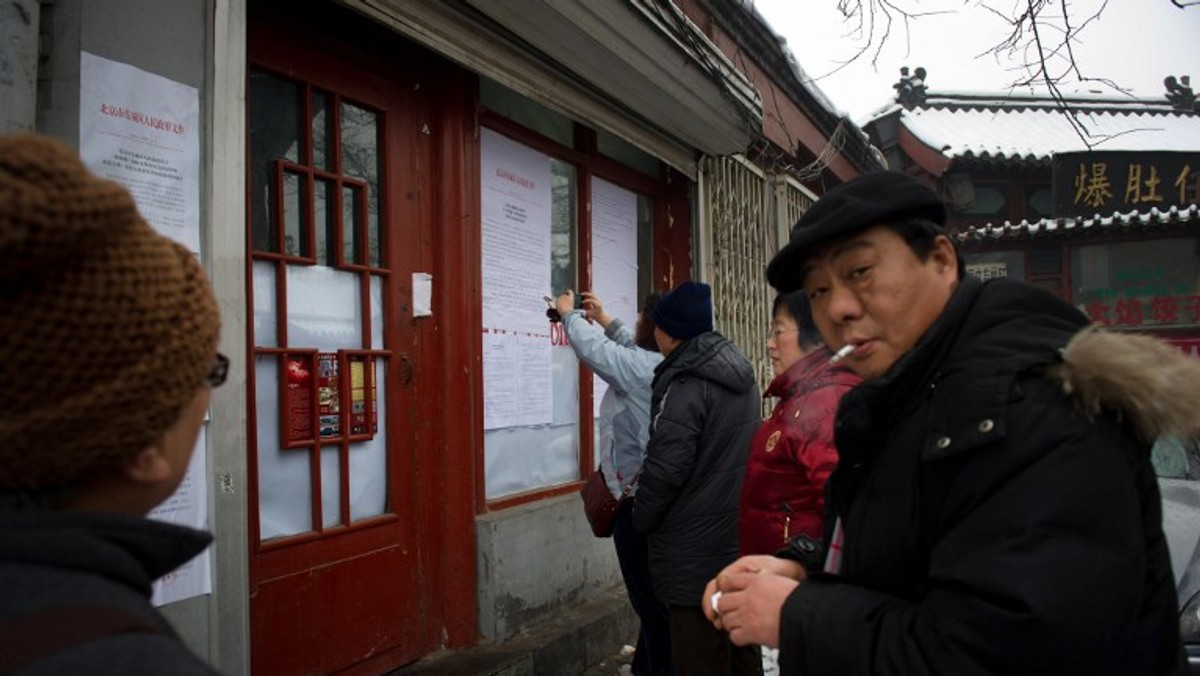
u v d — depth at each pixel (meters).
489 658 3.60
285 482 3.03
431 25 3.37
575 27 3.83
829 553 1.37
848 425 1.23
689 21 4.76
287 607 2.96
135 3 2.05
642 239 5.76
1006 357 1.07
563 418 4.79
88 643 0.59
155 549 0.72
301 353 3.09
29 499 0.67
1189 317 12.97
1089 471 0.98
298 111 3.15
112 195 0.64
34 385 0.61
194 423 0.79
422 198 3.75
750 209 6.89
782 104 7.09
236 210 2.29
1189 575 3.14
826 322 1.29
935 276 1.21
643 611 3.45
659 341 3.19
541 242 4.58
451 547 3.72
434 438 3.74
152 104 2.08
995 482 1.02
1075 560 0.94
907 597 1.15
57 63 1.91
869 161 9.91
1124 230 12.98
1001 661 0.94
